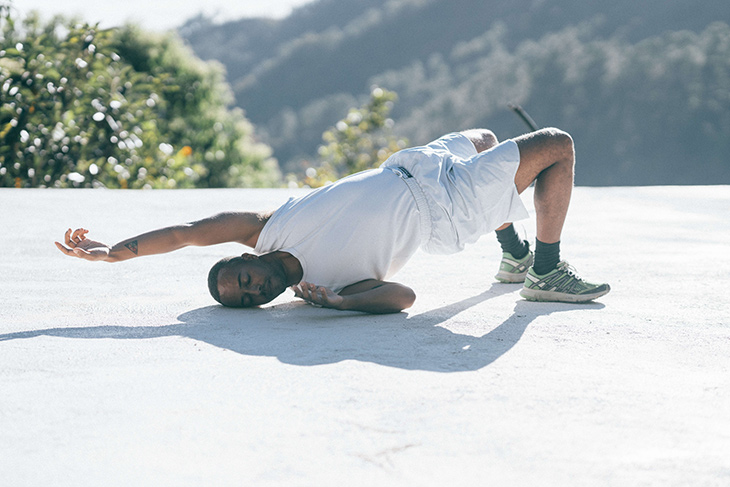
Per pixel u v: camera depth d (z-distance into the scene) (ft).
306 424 5.15
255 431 5.02
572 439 4.96
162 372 6.37
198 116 92.68
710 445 4.91
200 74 93.50
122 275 11.98
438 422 5.22
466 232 9.89
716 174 361.30
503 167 9.96
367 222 9.32
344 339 7.70
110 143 38.75
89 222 19.39
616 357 7.11
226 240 9.48
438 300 10.34
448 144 10.77
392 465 4.52
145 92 48.85
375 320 8.81
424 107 520.83
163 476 4.36
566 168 10.26
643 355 7.20
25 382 6.05
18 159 35.78
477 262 14.20
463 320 8.83
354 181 9.57
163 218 20.62
